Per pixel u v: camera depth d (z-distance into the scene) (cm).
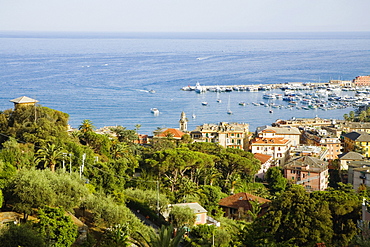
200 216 15462
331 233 13625
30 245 9388
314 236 13412
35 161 16075
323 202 14188
